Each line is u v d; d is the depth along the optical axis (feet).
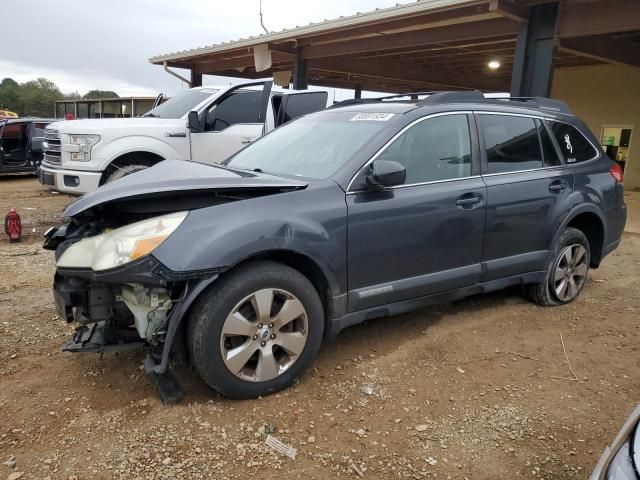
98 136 24.26
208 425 9.27
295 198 10.39
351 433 9.23
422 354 12.22
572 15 24.75
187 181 10.05
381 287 11.46
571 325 14.23
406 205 11.54
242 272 9.65
